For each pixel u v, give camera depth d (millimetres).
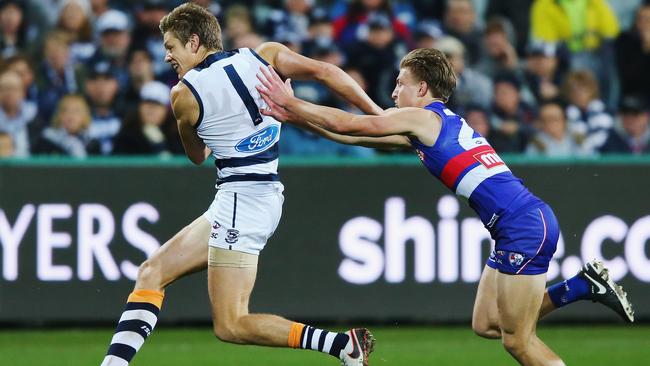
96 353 27578
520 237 18875
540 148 37875
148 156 33750
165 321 31031
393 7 41188
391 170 30844
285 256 30812
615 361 26562
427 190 30766
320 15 38344
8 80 36812
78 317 30453
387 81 37438
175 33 19281
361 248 30891
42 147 36875
